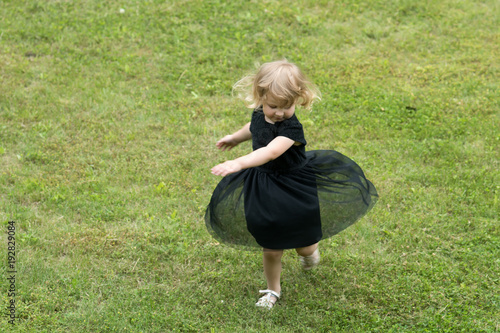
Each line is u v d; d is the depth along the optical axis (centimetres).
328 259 463
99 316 393
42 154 594
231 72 783
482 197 534
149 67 783
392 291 424
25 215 501
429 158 603
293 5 941
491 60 810
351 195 404
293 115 385
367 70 788
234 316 401
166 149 619
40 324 383
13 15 873
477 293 418
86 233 479
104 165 584
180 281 436
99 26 862
